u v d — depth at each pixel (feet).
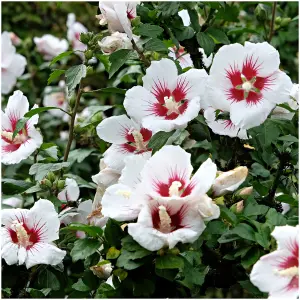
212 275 3.26
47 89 5.87
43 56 6.44
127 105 3.27
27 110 3.67
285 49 5.75
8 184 3.76
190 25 3.85
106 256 2.97
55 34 8.04
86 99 6.40
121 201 2.95
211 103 3.21
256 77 3.24
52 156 3.88
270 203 3.62
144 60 3.58
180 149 2.96
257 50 3.23
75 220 3.65
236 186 2.94
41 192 3.74
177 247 2.87
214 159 3.78
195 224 2.84
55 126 5.98
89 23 8.30
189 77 3.25
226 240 2.95
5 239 3.23
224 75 3.23
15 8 8.04
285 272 2.71
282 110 3.53
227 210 2.93
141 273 2.97
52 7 8.23
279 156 3.64
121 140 3.54
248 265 2.90
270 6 4.57
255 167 3.83
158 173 2.94
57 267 3.40
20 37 7.81
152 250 2.77
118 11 3.40
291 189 4.00
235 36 4.61
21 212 3.29
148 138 3.52
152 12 3.72
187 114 3.17
